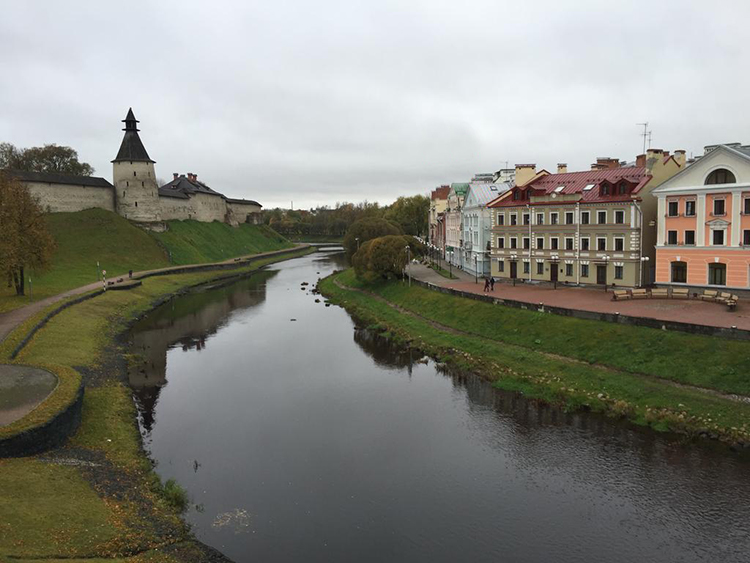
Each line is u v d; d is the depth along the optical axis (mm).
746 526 25000
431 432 35969
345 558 23219
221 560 22469
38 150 152500
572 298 60656
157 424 37594
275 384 46094
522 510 26906
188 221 171250
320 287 103375
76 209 133625
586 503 27312
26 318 56375
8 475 24953
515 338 51344
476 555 23531
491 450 33219
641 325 44531
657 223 62875
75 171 161625
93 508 24156
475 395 42281
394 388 44625
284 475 30500
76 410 32594
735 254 54125
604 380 40250
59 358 46188
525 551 23781
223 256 155625
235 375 48625
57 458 28219
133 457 31219
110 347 55594
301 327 69062
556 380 42062
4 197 68250
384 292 84688
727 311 48312
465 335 56312
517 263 77188
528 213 74625
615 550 23719
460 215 104188
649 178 63500
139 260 120750
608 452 32094
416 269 103250
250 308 83188
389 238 85125
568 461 31406
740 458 30438
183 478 30031
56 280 91000
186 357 54719
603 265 66625
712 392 36125
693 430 33156
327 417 38812
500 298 59156
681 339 41094
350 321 72875
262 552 23484
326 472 30844
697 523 25359
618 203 64062
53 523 22125
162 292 94875
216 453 33188
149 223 143375
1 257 61969
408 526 25672
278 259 175125
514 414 38219
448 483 29562
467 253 96438
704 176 55656
